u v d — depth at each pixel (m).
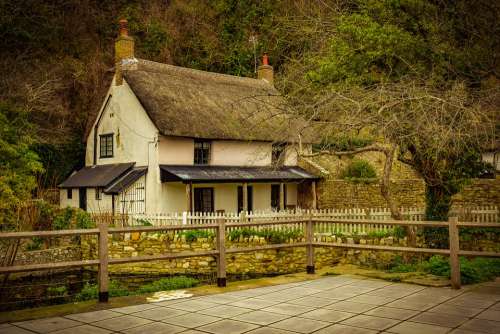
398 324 6.02
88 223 20.06
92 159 28.44
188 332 5.80
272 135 26.23
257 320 6.32
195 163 25.31
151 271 18.20
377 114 11.70
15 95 27.11
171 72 27.69
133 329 5.97
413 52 13.95
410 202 25.08
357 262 16.83
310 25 21.05
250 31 37.62
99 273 7.63
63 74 32.94
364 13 15.28
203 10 39.59
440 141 10.98
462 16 14.19
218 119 25.61
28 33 32.75
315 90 14.79
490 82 14.10
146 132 24.38
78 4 36.56
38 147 28.64
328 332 5.71
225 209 25.97
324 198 27.97
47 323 6.30
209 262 17.56
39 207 20.39
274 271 17.31
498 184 21.28
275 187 28.86
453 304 7.12
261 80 32.88
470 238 16.80
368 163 27.98
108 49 36.44
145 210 24.05
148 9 38.94
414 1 13.79
